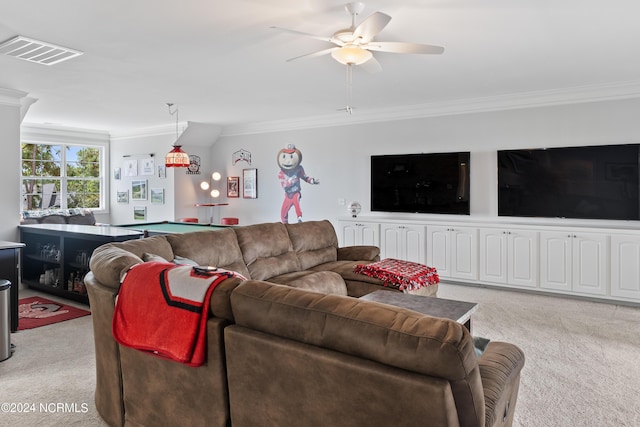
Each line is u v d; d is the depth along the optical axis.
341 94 5.52
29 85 4.91
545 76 4.64
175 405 1.92
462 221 5.95
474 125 5.89
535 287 5.21
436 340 1.25
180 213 8.15
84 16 2.96
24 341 3.61
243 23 3.11
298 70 4.35
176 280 1.89
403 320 1.37
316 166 7.32
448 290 5.45
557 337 3.76
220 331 1.74
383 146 6.64
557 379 2.93
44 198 8.16
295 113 6.92
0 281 3.35
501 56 3.92
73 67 4.18
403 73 4.51
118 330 2.01
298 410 1.53
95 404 2.55
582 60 4.04
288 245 4.39
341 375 1.40
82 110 6.51
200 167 8.48
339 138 7.06
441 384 1.24
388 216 6.61
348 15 2.97
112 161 9.10
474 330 3.94
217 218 8.62
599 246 4.84
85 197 8.82
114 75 4.49
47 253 5.33
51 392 2.74
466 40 3.49
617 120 5.00
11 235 5.26
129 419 2.16
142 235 4.60
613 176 4.99
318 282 3.90
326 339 1.45
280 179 7.75
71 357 3.29
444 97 5.76
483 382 1.68
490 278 5.49
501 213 5.69
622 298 4.73
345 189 7.04
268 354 1.58
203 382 1.81
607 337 3.76
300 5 2.80
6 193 5.18
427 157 6.19
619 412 2.50
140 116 7.08
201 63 4.08
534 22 3.10
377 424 1.36
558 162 5.30
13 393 2.72
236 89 5.19
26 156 7.91
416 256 6.00
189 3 2.76
